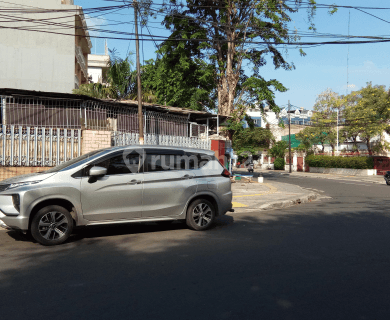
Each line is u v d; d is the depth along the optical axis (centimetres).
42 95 1174
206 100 2316
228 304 359
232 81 2183
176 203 704
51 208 598
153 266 482
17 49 2417
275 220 876
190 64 2189
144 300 365
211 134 2056
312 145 4994
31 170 1123
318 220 880
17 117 1177
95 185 631
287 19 2009
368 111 3781
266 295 385
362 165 3762
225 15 2097
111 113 1347
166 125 1602
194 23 2095
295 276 450
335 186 2191
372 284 426
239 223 831
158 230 738
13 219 580
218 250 572
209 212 748
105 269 468
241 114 2286
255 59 2223
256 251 569
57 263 494
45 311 338
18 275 442
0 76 2403
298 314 340
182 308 347
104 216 639
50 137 1158
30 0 2395
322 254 555
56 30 2447
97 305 352
